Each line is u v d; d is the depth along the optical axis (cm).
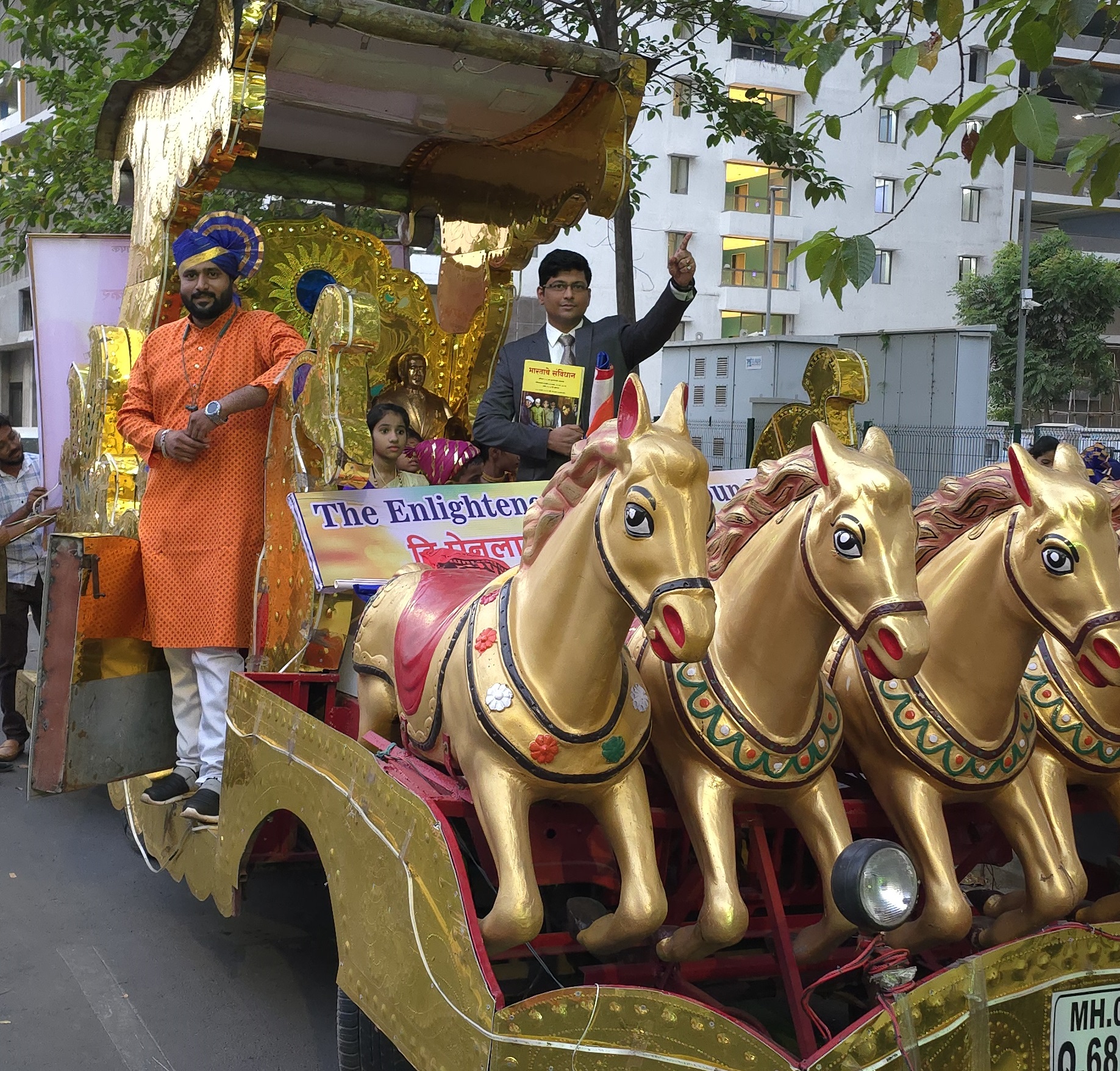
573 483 249
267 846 373
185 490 403
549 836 286
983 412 1407
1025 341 2500
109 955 423
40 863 512
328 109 543
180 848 403
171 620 402
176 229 452
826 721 274
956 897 269
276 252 571
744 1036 228
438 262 1375
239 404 385
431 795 266
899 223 2864
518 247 579
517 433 469
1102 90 384
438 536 374
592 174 525
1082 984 263
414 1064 247
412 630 299
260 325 414
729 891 254
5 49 1834
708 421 1583
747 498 284
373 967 268
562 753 248
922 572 296
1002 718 279
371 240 592
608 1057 226
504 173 584
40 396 616
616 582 226
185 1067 349
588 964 322
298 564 366
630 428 231
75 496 511
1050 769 304
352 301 354
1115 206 3064
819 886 326
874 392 1482
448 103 526
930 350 1420
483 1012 224
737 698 266
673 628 215
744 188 2750
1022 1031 255
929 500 311
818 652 258
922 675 283
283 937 444
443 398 608
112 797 512
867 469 234
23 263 1160
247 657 414
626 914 247
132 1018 377
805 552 242
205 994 396
